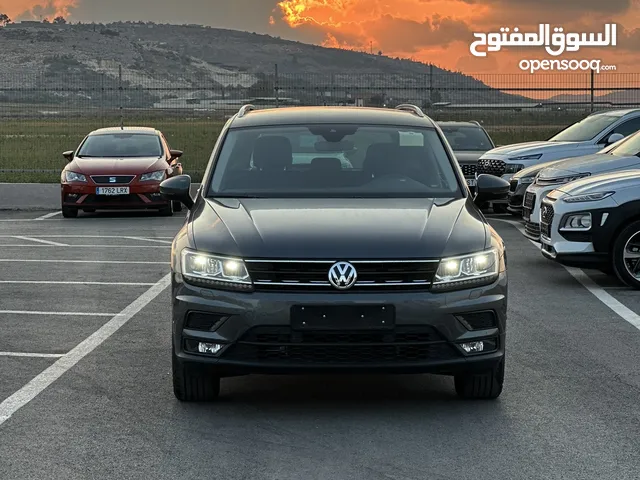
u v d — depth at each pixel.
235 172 7.02
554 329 8.48
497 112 23.88
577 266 10.78
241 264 5.72
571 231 10.70
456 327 5.71
